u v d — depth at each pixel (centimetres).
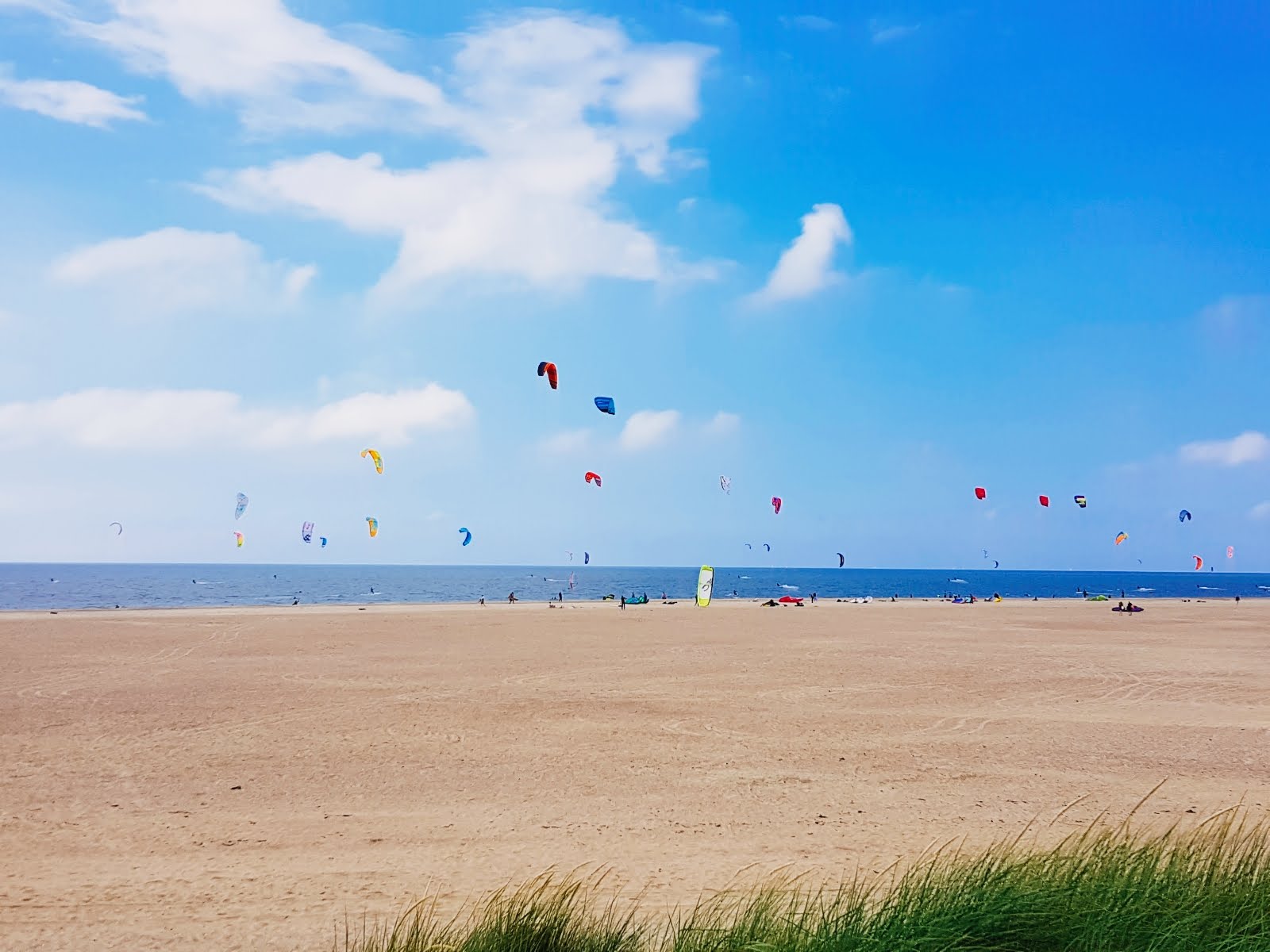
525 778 1069
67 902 654
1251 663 2292
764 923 445
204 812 917
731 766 1130
